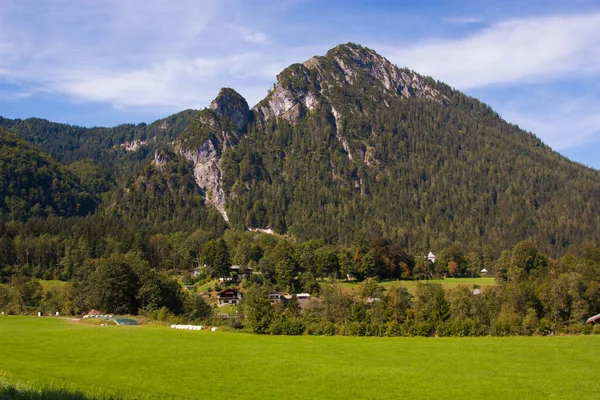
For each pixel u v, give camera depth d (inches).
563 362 2181.3
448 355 2345.0
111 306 4195.4
